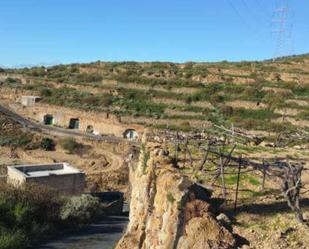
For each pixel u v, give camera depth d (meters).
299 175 22.23
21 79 136.50
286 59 135.88
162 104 98.56
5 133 94.31
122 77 116.94
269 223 20.06
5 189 46.47
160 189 23.33
